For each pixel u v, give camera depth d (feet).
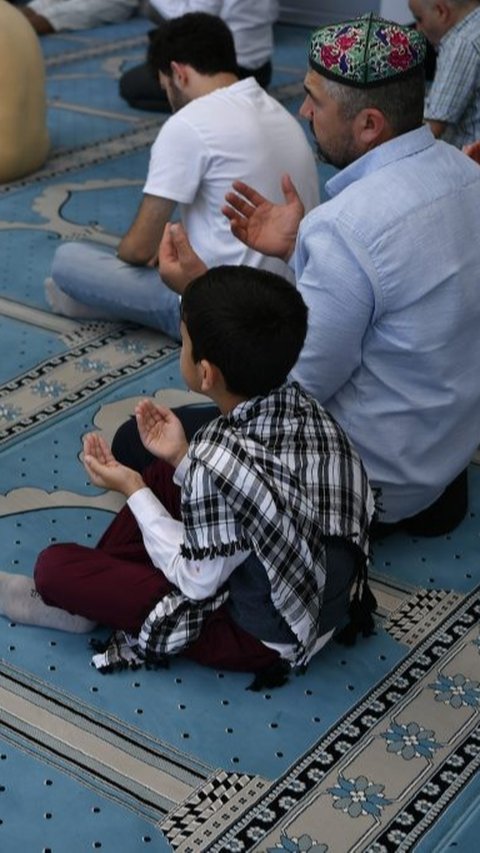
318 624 7.57
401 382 8.36
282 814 6.86
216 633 7.71
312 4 26.53
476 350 8.39
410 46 7.92
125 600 7.66
